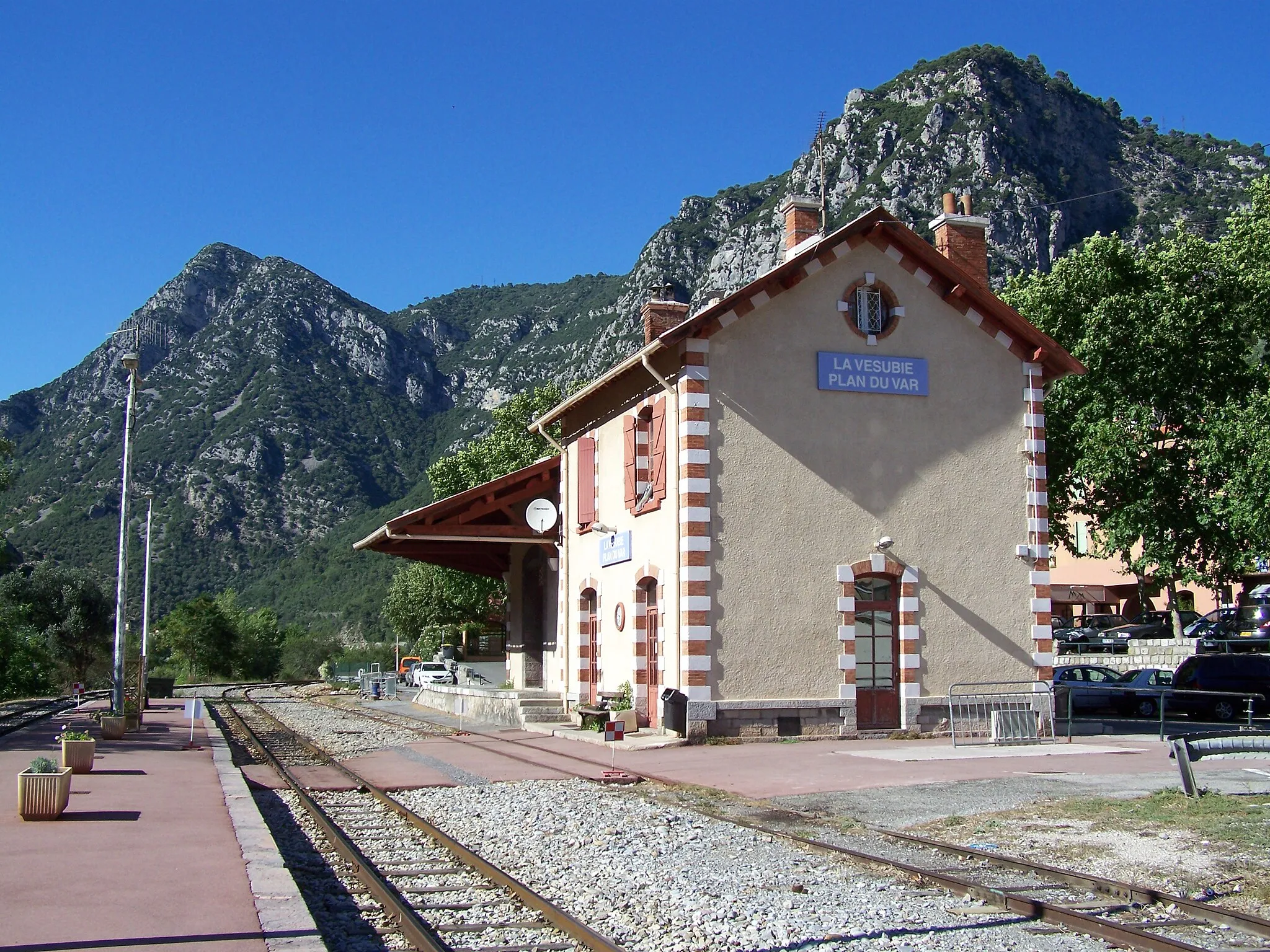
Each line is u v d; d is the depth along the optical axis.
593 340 147.38
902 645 21.00
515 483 28.30
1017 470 22.19
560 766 17.64
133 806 12.62
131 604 116.88
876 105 128.75
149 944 6.67
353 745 23.19
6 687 46.84
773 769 16.45
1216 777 14.84
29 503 147.38
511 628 32.28
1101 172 123.12
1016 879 9.39
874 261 21.70
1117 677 30.20
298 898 7.91
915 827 11.87
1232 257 35.22
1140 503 33.50
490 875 9.58
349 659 103.00
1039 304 35.88
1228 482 30.92
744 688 19.98
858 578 21.06
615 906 8.62
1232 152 125.56
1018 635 21.70
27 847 9.91
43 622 64.94
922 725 20.88
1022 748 19.06
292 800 14.64
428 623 64.50
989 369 22.28
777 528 20.47
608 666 23.88
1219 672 27.88
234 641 90.12
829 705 20.41
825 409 21.05
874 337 21.48
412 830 12.20
